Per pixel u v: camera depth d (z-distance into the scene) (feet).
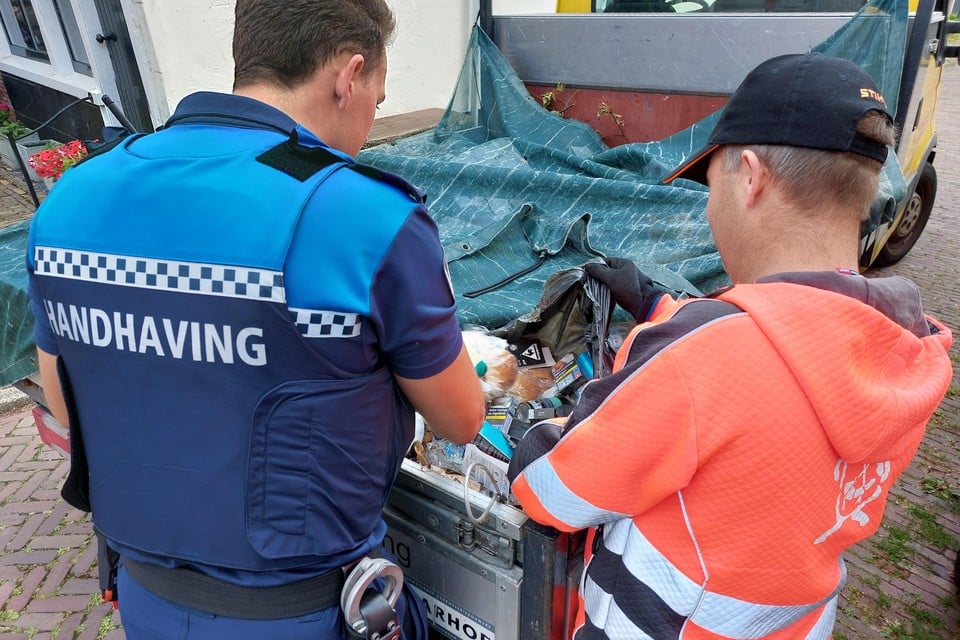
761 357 2.42
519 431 4.51
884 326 2.48
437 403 3.28
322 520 2.99
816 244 2.64
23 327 6.23
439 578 4.38
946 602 7.53
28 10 19.10
